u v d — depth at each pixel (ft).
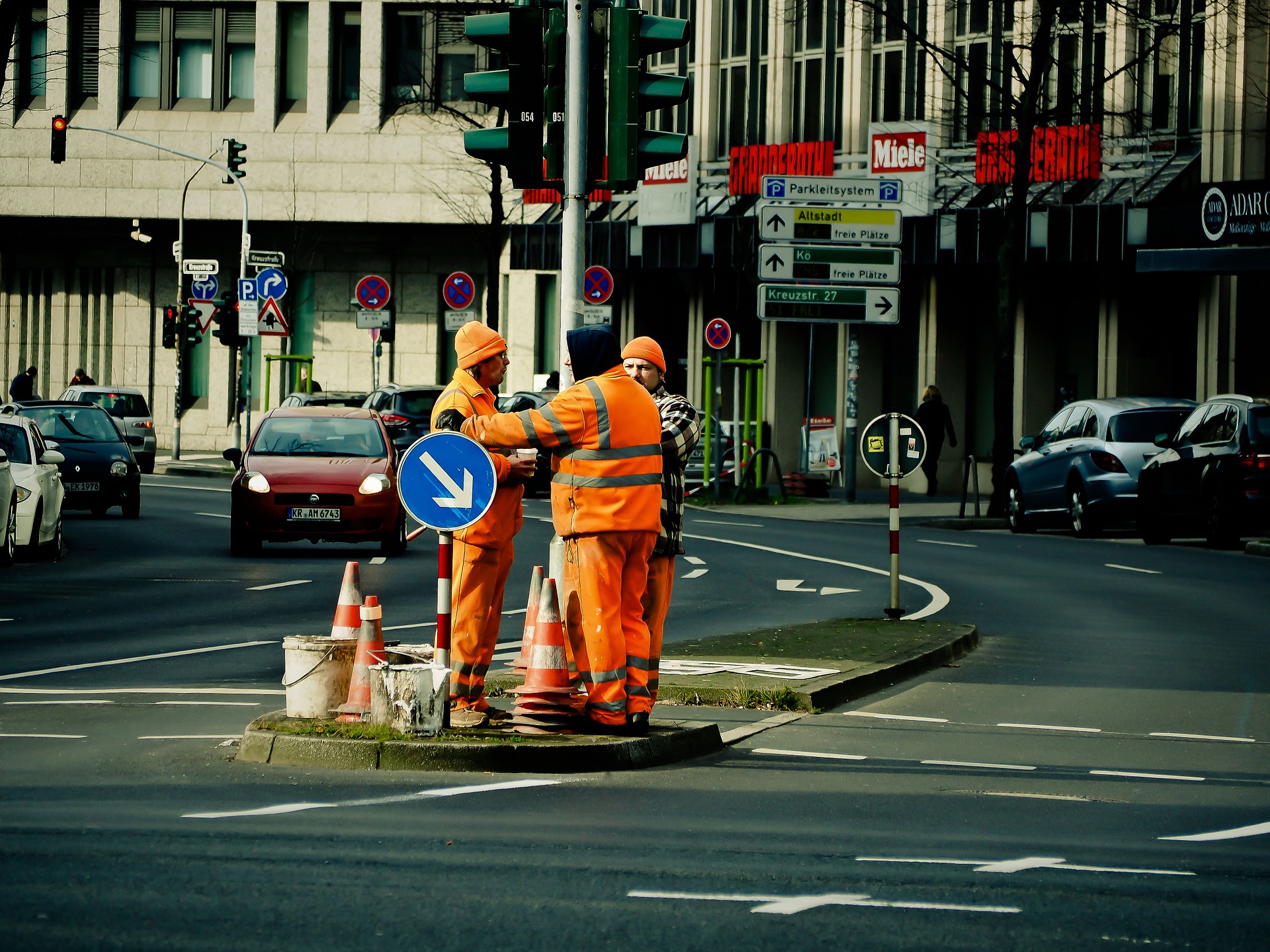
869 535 239.91
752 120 382.01
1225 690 110.01
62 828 62.18
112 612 142.20
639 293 397.60
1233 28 296.10
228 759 78.89
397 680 79.36
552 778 76.02
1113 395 315.78
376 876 55.62
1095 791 75.77
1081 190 314.96
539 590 102.94
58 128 338.75
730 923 50.62
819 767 81.10
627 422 81.71
